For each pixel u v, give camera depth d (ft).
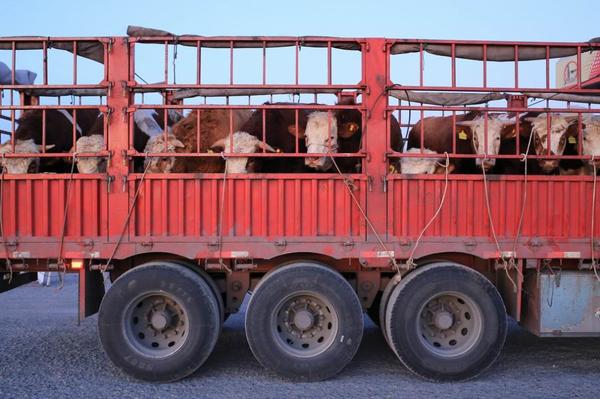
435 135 21.61
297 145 18.15
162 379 16.93
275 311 17.08
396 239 17.71
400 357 17.20
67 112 22.03
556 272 18.06
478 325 17.35
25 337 23.07
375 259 17.66
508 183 18.06
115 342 16.89
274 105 18.01
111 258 17.49
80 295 17.66
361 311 17.20
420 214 17.84
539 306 17.95
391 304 17.43
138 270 17.04
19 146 18.74
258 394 15.98
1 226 17.56
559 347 21.77
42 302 32.55
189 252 17.48
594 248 18.06
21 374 17.84
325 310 17.54
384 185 17.75
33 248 17.52
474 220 17.94
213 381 17.26
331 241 17.58
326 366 17.03
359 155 17.89
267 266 18.39
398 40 18.10
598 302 18.01
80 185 17.60
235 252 17.48
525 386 16.79
